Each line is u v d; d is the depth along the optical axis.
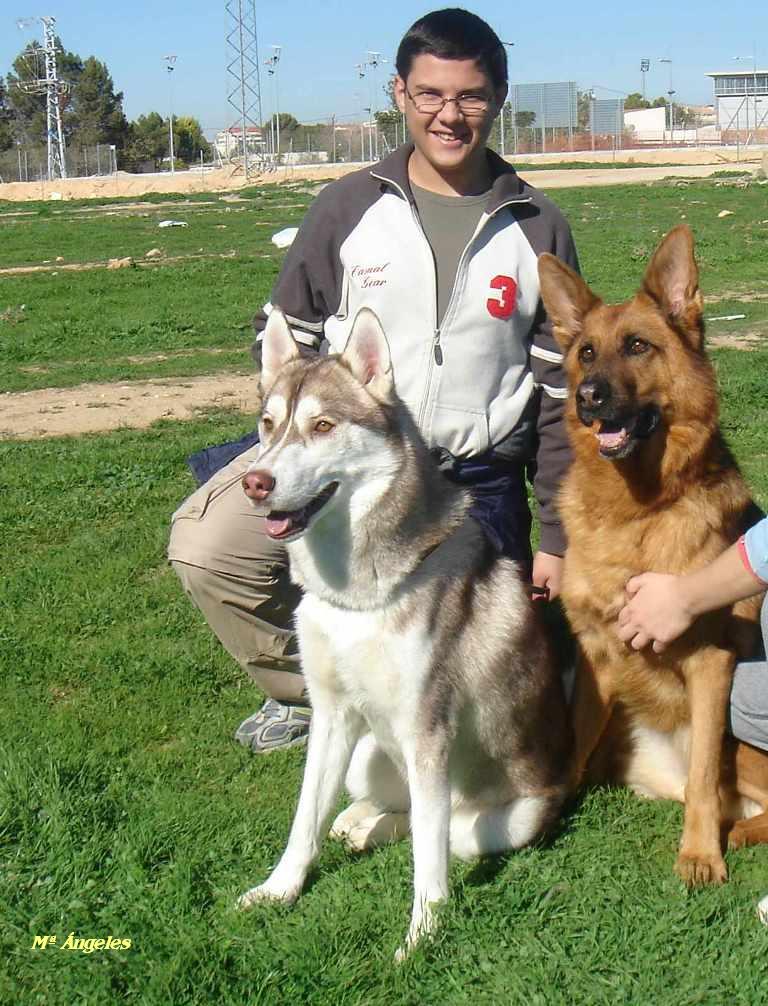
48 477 8.98
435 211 4.61
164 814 4.18
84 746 4.82
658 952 3.37
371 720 3.90
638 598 4.06
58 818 4.02
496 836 4.09
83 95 109.50
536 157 72.12
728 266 20.09
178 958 3.32
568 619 4.55
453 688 3.82
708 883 3.84
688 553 4.15
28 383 13.02
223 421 11.01
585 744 4.49
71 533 7.86
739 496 4.36
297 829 3.82
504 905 3.64
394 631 3.70
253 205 42.69
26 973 3.35
